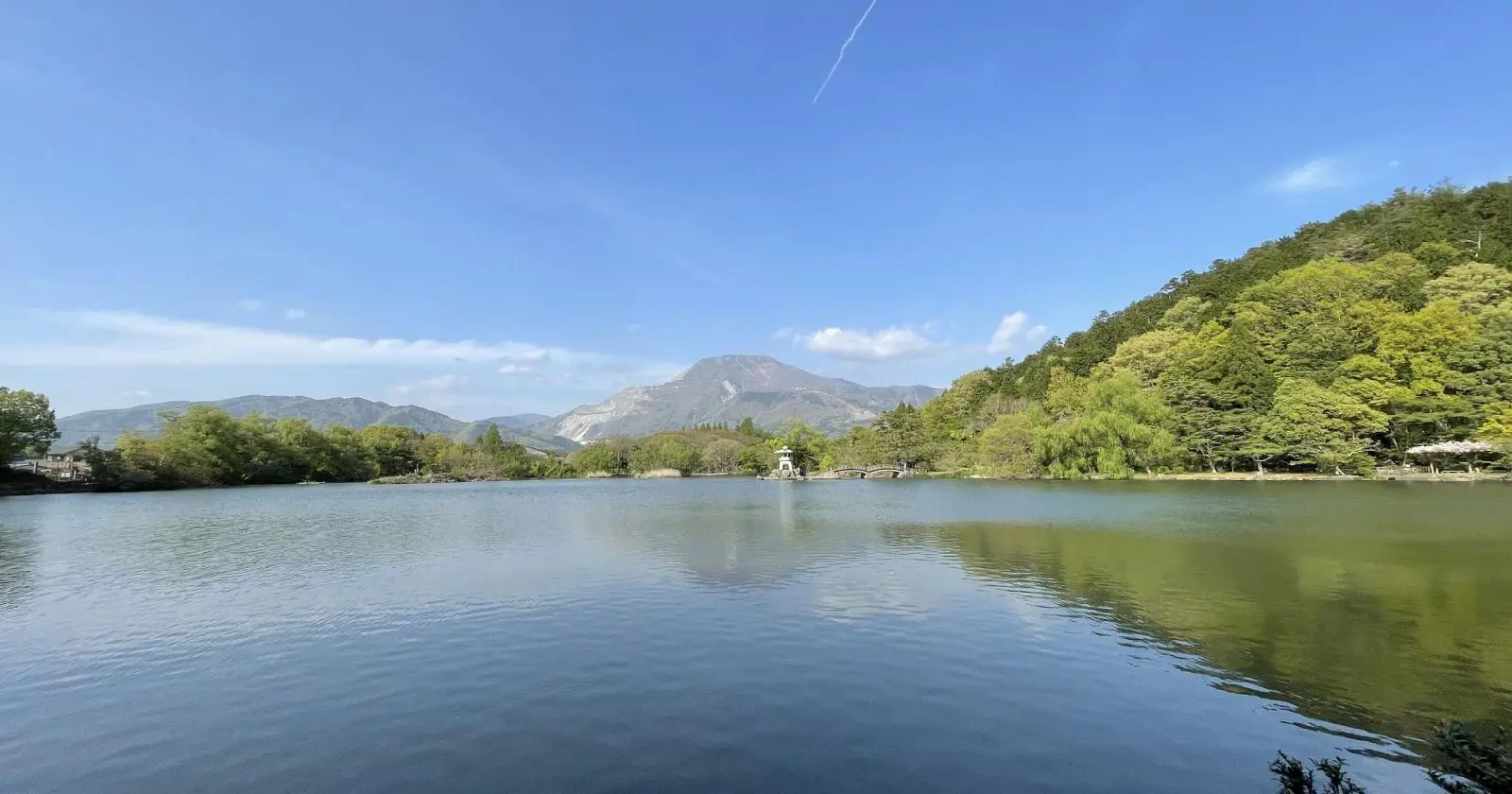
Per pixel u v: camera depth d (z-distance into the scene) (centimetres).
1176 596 2356
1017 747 1242
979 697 1480
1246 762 1183
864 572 2864
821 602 2330
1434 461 7531
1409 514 4359
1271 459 8631
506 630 2047
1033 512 5184
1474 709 1385
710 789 1100
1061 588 2506
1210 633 1914
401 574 3011
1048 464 9788
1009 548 3444
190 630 2116
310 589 2712
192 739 1330
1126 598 2331
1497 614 2047
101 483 11456
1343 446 7688
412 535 4556
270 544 4141
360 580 2873
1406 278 9706
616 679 1609
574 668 1689
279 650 1895
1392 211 14462
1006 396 13750
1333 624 1981
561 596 2477
